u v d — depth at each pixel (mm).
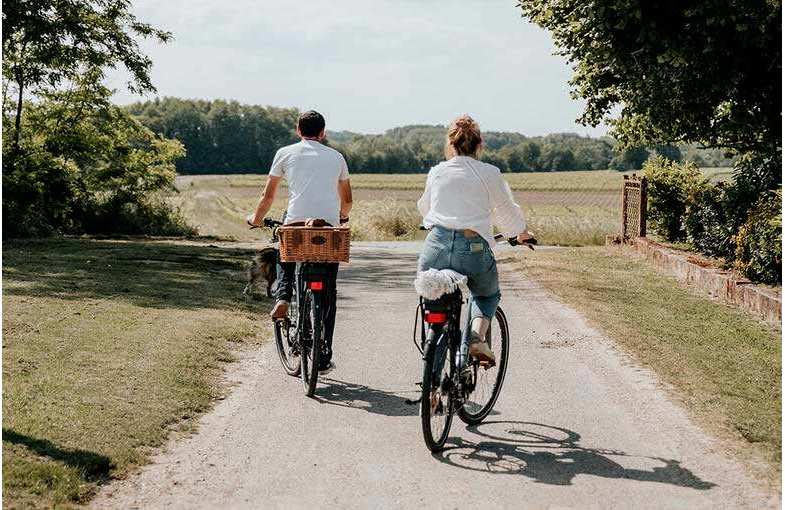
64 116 29859
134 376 7059
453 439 5941
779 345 8805
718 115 16469
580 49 15758
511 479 5180
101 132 31375
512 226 5891
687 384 7238
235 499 4836
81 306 10125
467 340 5855
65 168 29281
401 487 5047
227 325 9461
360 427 6172
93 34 24734
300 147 7273
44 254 16516
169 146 32969
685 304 11461
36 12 23359
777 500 4859
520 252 19812
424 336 5836
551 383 7410
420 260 5812
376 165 190875
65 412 5973
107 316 9555
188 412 6336
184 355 7883
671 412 6500
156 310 10109
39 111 29594
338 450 5672
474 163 5758
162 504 4723
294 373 7586
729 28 13336
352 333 9703
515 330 9789
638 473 5277
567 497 4906
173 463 5340
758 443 5789
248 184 105750
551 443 5852
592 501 4852
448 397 5746
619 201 74812
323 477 5188
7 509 4414
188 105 182125
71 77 28766
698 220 15805
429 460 5504
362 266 17484
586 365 8039
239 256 17516
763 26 12672
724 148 17672
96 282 12367
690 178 19547
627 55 14781
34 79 25438
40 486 4695
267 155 184250
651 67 14586
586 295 12305
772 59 13680
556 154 184250
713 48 13367
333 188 7242
